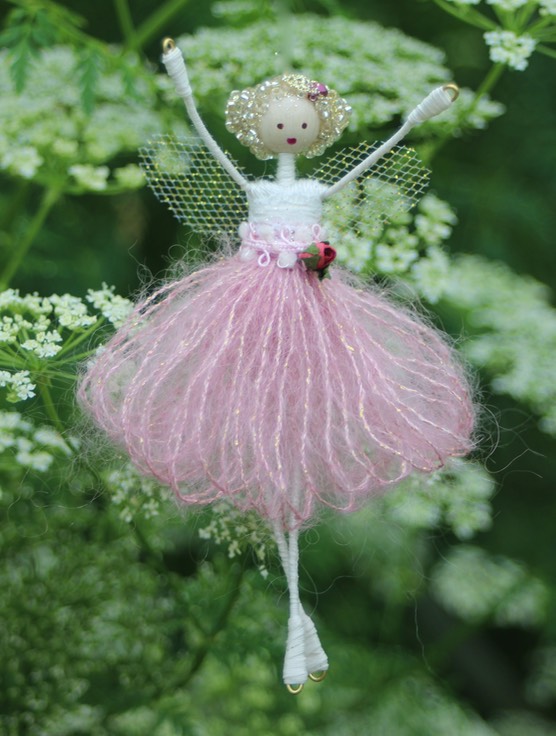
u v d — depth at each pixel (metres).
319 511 0.39
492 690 0.81
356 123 0.50
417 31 0.73
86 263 0.68
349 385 0.37
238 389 0.37
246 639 0.48
